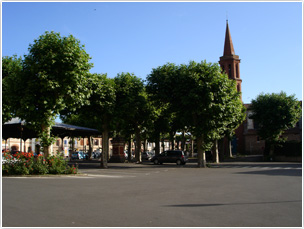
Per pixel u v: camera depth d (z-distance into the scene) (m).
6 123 25.88
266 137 43.47
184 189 11.16
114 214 6.75
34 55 17.11
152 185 12.42
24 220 6.08
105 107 26.66
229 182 13.94
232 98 29.83
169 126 40.50
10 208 7.22
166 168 26.58
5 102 20.27
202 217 6.55
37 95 17.05
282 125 41.94
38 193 9.70
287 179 15.59
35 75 16.78
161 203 8.16
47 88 16.34
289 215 6.83
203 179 15.47
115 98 28.48
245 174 19.14
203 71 27.25
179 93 27.08
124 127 37.94
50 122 17.42
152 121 36.16
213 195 9.70
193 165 33.31
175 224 5.93
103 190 10.69
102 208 7.39
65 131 33.09
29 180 13.73
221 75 27.45
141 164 35.62
